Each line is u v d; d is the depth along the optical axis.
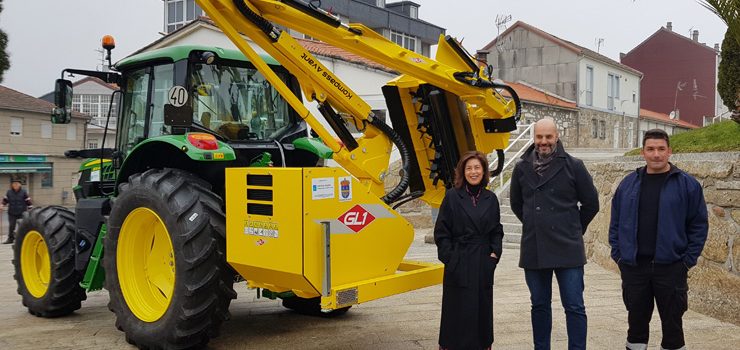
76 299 5.80
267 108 5.21
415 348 4.52
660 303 3.71
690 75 42.91
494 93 4.75
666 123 36.38
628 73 32.59
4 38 15.10
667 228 3.64
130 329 4.50
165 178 4.39
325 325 5.25
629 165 7.12
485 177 3.90
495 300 6.05
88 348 4.68
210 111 4.88
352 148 4.66
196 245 4.13
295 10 4.30
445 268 3.87
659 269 3.68
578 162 3.91
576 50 27.78
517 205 4.09
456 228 3.87
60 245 5.67
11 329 5.34
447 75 4.52
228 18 4.18
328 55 12.85
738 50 6.68
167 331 4.21
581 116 27.61
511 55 29.62
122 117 5.44
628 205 3.78
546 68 28.67
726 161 5.19
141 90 5.25
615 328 4.93
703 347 4.39
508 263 8.27
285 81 5.34
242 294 6.79
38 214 5.86
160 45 14.99
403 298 6.26
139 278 4.64
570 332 3.84
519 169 4.03
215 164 4.81
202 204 4.24
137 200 4.43
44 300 5.71
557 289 6.48
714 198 5.27
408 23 32.31
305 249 3.61
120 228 4.58
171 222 4.19
